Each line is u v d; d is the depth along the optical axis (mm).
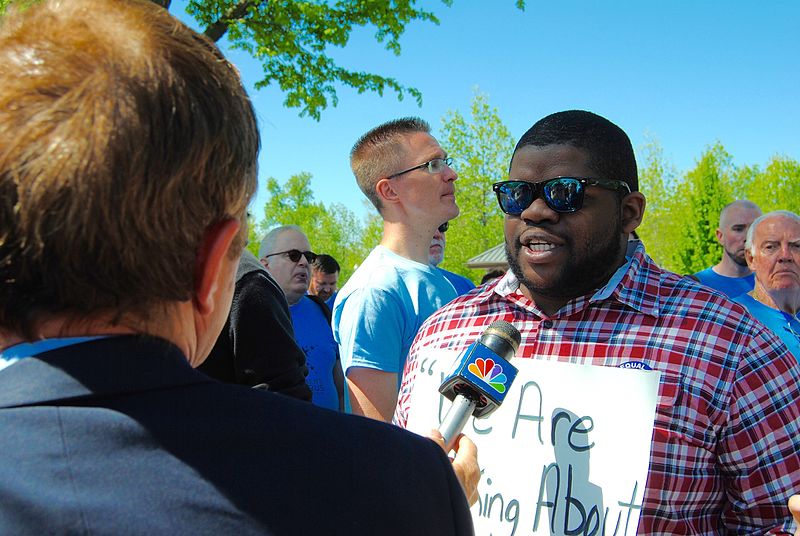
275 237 4754
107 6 796
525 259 1674
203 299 821
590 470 1507
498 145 26406
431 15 8664
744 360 1506
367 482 785
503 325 1469
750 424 1479
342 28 8242
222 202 809
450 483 864
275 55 8039
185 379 773
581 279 1654
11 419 705
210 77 792
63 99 707
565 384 1586
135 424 720
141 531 674
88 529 663
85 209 695
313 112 8562
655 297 1647
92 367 731
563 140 1637
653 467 1505
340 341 2861
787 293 3850
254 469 743
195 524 694
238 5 7652
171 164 732
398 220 3041
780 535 1428
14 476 677
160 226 738
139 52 746
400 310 2777
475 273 26953
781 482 1461
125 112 708
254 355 2107
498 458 1632
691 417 1501
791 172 37031
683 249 30500
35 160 688
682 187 32031
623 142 1694
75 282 719
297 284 4520
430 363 1829
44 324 756
